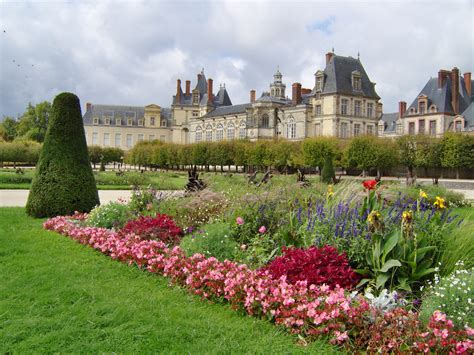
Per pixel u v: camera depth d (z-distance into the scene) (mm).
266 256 7410
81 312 5398
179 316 5402
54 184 13539
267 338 4766
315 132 67000
